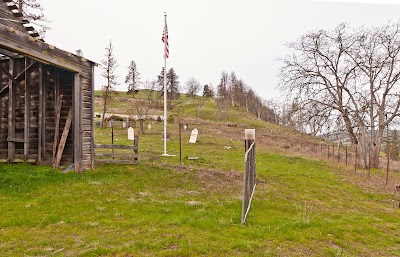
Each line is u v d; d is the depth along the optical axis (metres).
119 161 14.43
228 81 111.38
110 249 5.17
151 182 11.43
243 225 6.90
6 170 10.91
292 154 25.80
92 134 13.34
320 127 24.50
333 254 5.71
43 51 10.47
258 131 49.81
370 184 14.63
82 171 12.41
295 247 5.91
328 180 15.03
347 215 8.92
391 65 22.23
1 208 7.35
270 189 11.84
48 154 13.16
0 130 13.43
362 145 22.03
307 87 24.62
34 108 13.15
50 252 5.10
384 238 7.06
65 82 13.26
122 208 7.92
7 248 5.21
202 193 10.35
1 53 12.37
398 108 22.28
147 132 34.72
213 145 26.53
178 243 5.55
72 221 6.71
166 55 18.97
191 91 107.88
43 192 9.04
